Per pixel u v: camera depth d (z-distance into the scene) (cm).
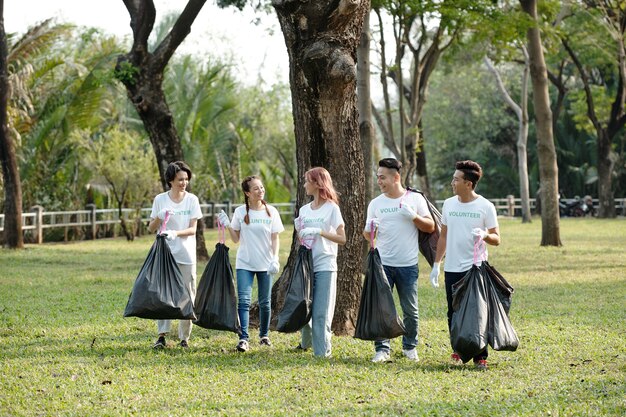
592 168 5253
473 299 834
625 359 892
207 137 3669
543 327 1115
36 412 675
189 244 951
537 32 2455
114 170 2955
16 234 2498
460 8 2127
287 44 1044
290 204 4191
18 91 2547
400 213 894
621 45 3456
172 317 891
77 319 1177
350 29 1027
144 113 2027
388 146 2430
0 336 1041
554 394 730
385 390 750
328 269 900
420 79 2645
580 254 2278
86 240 3058
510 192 5466
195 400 712
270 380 791
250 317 1113
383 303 866
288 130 4412
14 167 2481
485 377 809
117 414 667
